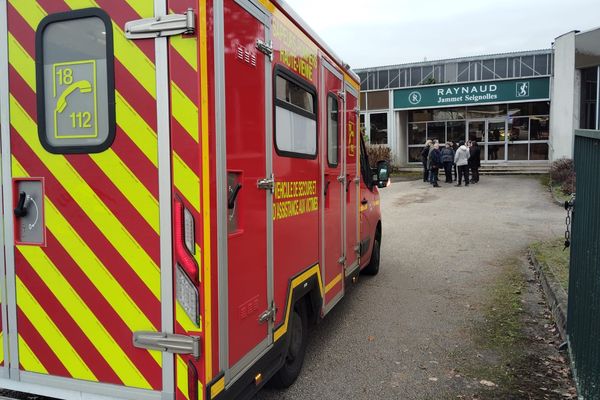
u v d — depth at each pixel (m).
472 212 13.20
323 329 5.37
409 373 4.32
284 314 3.54
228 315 2.70
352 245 5.72
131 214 2.53
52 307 2.71
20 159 2.70
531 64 23.64
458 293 6.62
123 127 2.51
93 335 2.65
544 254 7.87
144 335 2.55
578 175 4.41
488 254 8.75
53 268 2.69
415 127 26.55
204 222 2.44
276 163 3.38
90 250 2.62
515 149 24.80
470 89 24.31
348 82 5.46
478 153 19.86
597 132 3.40
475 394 3.95
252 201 3.00
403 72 25.69
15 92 2.68
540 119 24.27
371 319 5.67
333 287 4.89
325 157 4.56
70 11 2.55
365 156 6.53
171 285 2.49
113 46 2.50
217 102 2.53
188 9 2.36
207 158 2.45
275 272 3.37
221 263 2.59
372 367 4.44
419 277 7.41
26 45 2.64
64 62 2.59
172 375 2.52
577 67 18.89
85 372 2.69
